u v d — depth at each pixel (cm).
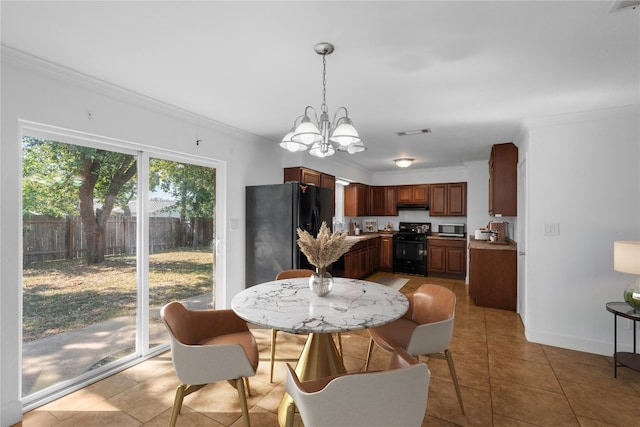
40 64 194
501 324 362
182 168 311
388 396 114
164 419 193
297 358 272
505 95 248
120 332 259
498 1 137
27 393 207
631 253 225
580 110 282
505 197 412
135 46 178
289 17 150
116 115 242
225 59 192
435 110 285
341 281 251
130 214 268
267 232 357
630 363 240
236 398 215
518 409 204
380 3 139
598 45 173
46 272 216
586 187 286
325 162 504
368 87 234
